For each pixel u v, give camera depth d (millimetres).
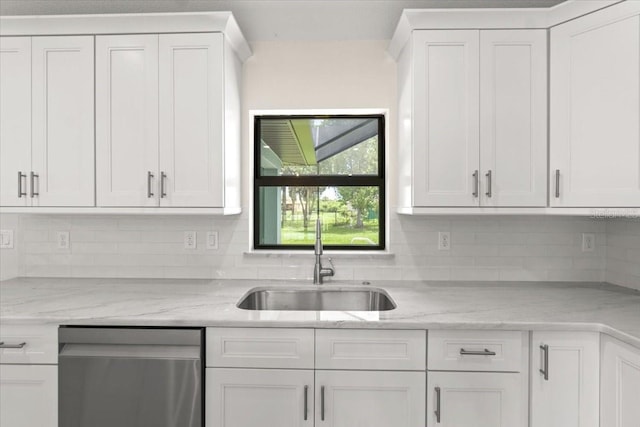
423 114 1889
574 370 1528
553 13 1837
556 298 1889
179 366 1559
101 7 2137
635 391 1332
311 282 2240
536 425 1531
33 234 2322
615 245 2156
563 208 1824
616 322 1509
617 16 1664
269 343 1569
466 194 1886
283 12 2164
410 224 2287
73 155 1962
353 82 2316
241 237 2316
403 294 1967
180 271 2320
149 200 1952
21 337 1591
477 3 2070
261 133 2445
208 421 1576
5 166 1975
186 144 1943
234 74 2156
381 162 2412
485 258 2264
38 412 1597
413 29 1891
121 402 1572
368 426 1563
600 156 1718
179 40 1933
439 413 1546
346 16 2186
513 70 1878
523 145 1878
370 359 1556
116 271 2314
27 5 2107
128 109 1949
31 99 1966
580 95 1771
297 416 1568
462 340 1551
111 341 1573
